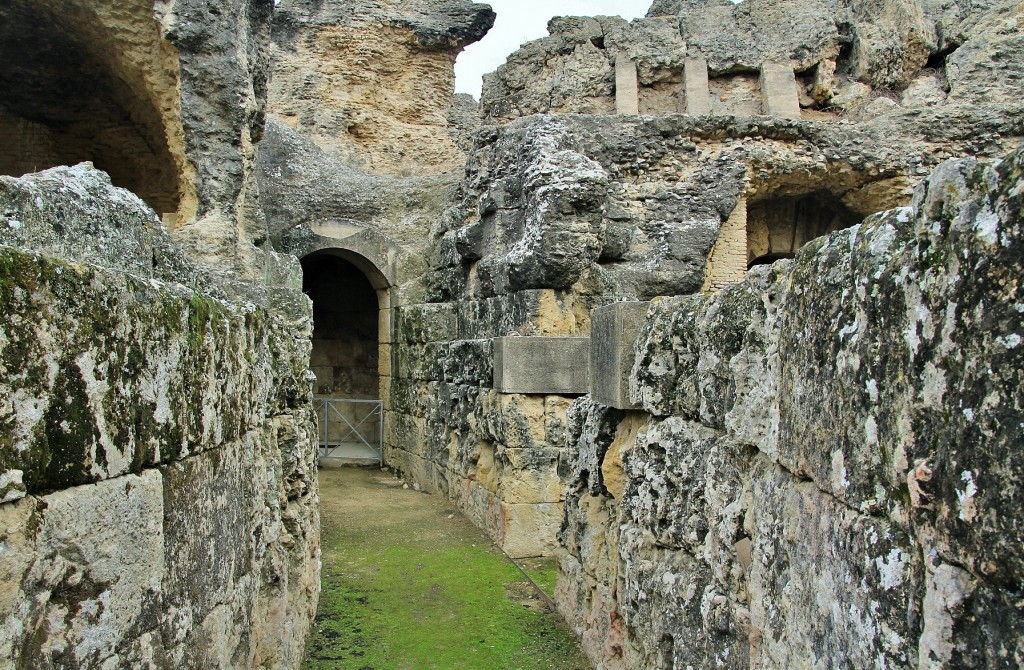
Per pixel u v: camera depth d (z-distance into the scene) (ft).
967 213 5.20
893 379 5.90
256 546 10.85
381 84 50.16
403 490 31.83
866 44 36.40
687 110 36.58
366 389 44.70
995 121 31.37
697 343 10.68
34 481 5.52
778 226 34.99
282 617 12.62
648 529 12.07
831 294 6.98
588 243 23.43
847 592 6.40
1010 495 4.66
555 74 38.42
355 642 16.10
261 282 25.07
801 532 7.41
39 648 5.52
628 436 13.75
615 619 13.64
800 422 7.52
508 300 24.81
